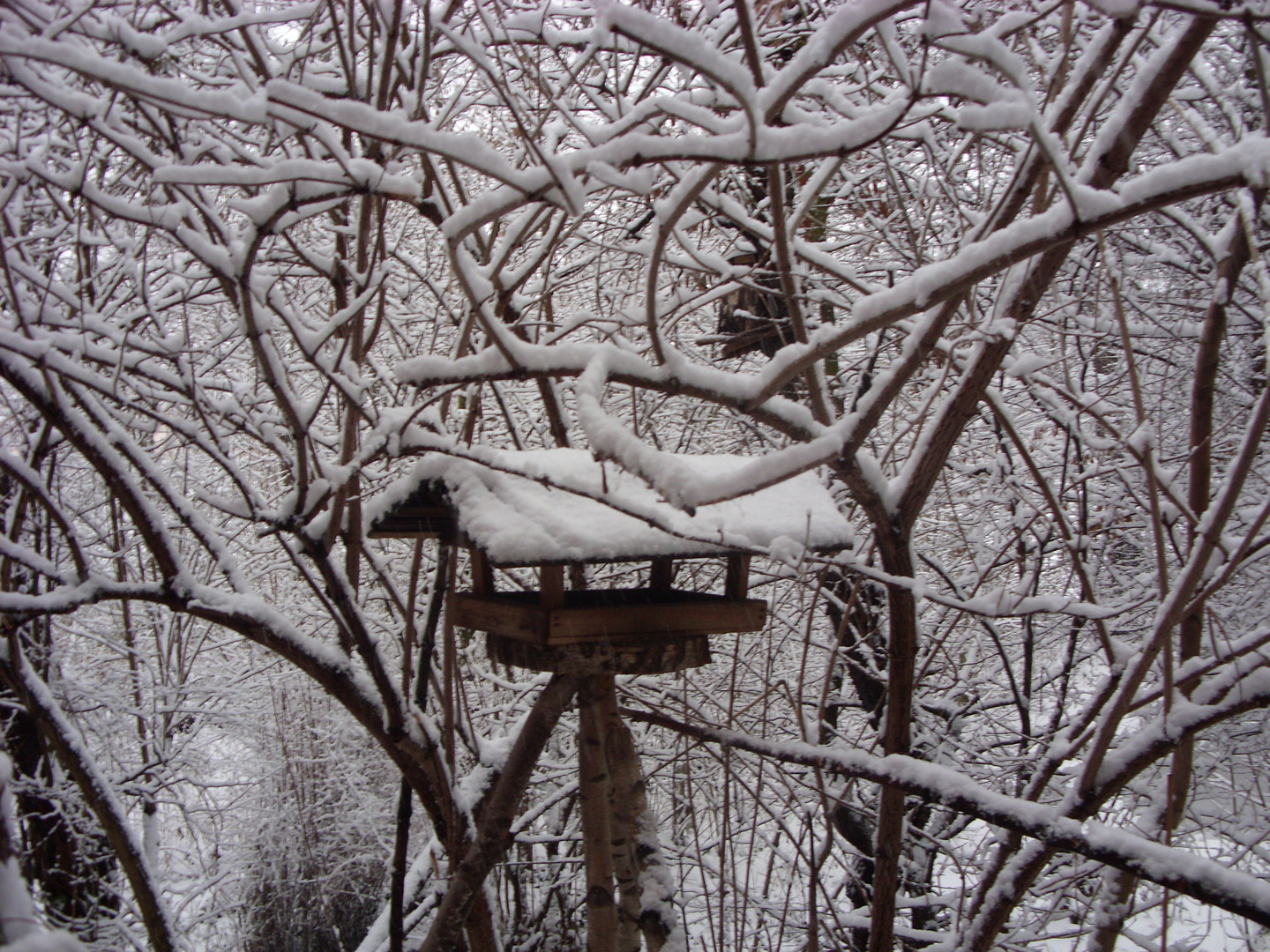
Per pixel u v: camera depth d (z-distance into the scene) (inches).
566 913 198.4
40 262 129.5
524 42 116.4
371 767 309.6
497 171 70.8
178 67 102.5
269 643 102.2
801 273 126.6
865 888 171.2
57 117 104.5
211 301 137.6
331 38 125.2
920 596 103.4
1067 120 91.9
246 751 327.6
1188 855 91.6
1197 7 71.5
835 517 105.6
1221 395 182.9
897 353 198.8
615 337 146.9
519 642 105.6
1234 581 180.1
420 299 231.5
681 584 208.7
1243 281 160.1
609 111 122.3
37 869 175.9
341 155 76.7
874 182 193.3
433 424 105.0
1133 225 182.9
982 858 178.5
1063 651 220.8
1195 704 101.3
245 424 112.0
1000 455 190.5
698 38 62.8
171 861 261.6
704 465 113.7
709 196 128.7
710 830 201.3
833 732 150.3
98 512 227.6
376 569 125.7
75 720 196.5
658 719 114.0
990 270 78.5
